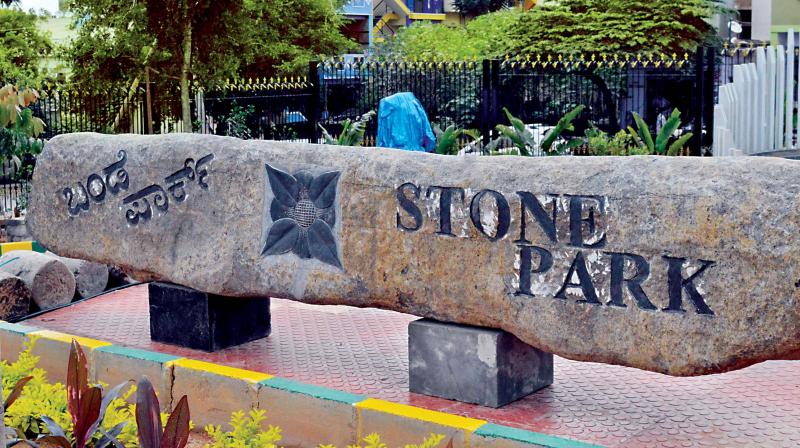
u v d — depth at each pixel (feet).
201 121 69.97
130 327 31.86
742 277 20.08
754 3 103.50
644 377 25.73
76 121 62.95
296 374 26.53
